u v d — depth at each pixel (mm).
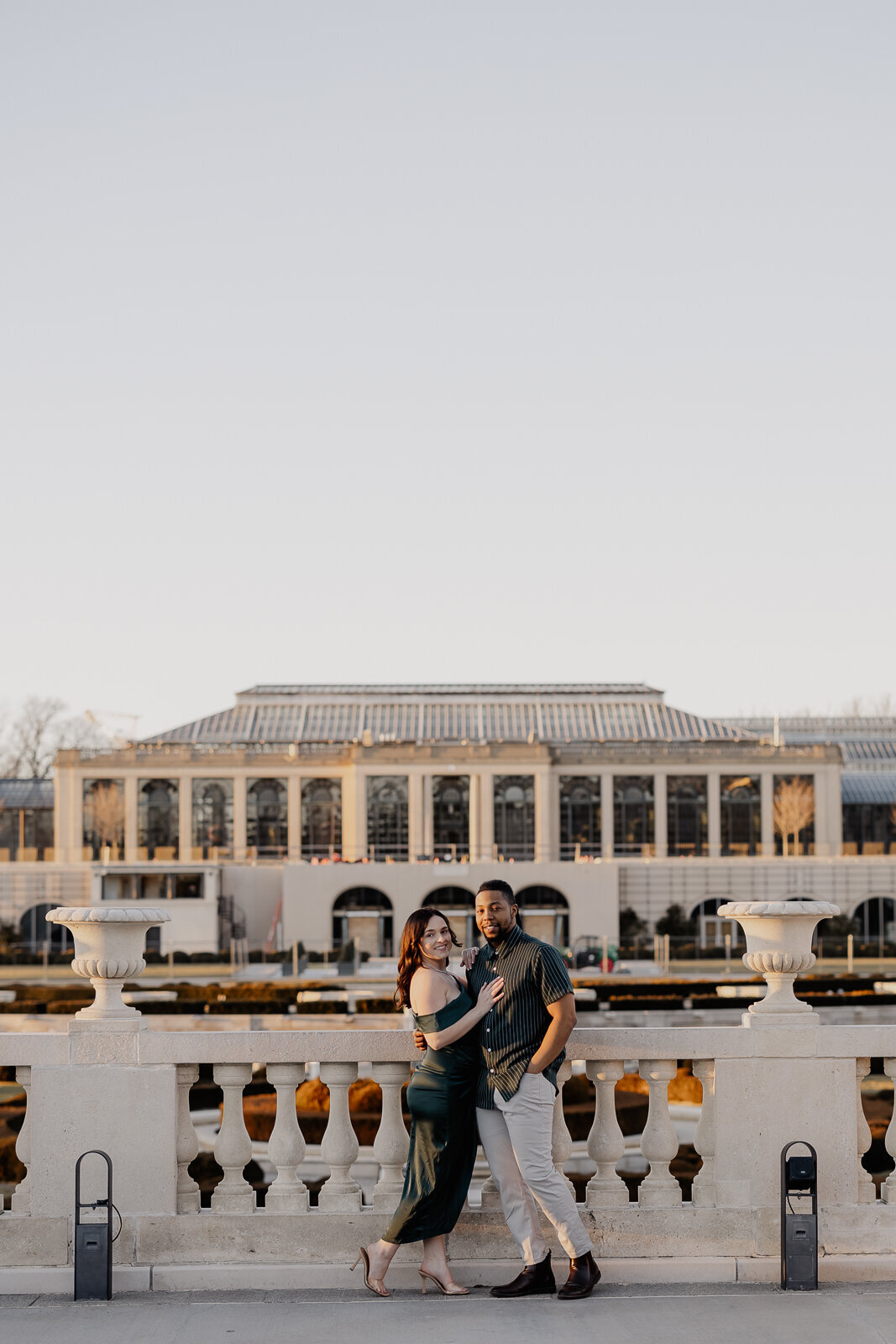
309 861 109625
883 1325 10320
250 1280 11445
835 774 113125
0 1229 11586
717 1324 10344
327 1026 48312
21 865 107062
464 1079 11055
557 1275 11562
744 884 105812
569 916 101188
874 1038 12023
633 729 123688
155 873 101188
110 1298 11148
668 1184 12039
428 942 11148
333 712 126750
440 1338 9992
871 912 106812
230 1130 11969
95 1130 11750
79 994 60000
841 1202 11930
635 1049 12023
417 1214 10977
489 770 112312
